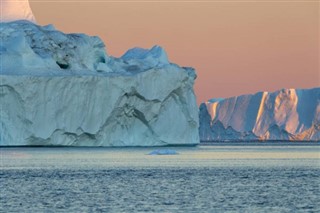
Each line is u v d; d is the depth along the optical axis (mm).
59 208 171000
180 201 182000
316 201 183500
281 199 186750
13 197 188375
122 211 167250
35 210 168500
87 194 194625
